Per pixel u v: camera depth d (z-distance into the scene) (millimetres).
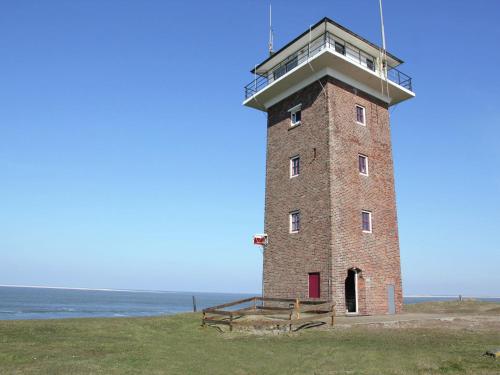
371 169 29125
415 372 11562
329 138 27094
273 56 31906
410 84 32031
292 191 29172
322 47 27891
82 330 19984
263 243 30266
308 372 12023
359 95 29734
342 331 19094
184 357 14195
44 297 186000
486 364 12180
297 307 21672
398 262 29016
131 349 15406
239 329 20781
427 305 36344
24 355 13625
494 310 31328
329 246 25531
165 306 122562
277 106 32125
